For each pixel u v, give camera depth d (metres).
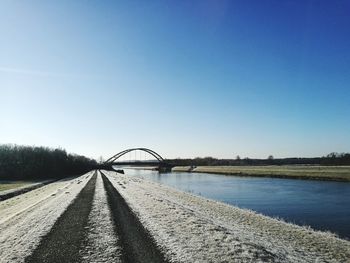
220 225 19.19
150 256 12.55
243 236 16.36
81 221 20.33
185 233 16.36
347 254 15.21
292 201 37.88
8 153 107.19
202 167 180.00
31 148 121.69
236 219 24.33
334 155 160.12
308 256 14.33
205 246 13.88
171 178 97.75
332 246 16.64
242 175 102.94
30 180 88.88
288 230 20.41
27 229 18.30
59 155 131.88
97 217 21.66
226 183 69.88
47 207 27.50
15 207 30.84
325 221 25.62
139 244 14.40
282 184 62.78
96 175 98.62
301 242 17.38
